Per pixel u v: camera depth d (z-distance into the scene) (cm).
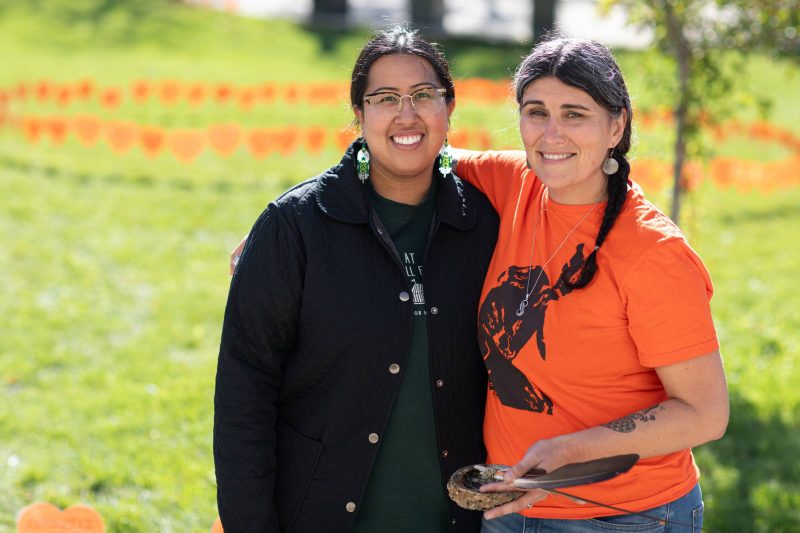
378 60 247
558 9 2166
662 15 589
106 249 901
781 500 466
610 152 237
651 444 224
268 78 1778
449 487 229
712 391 224
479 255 258
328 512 252
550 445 222
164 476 479
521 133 236
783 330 734
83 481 474
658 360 223
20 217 979
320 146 1145
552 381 236
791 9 574
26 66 1739
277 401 259
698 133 634
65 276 820
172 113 1496
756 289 857
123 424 538
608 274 229
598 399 234
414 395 249
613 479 237
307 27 2253
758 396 595
